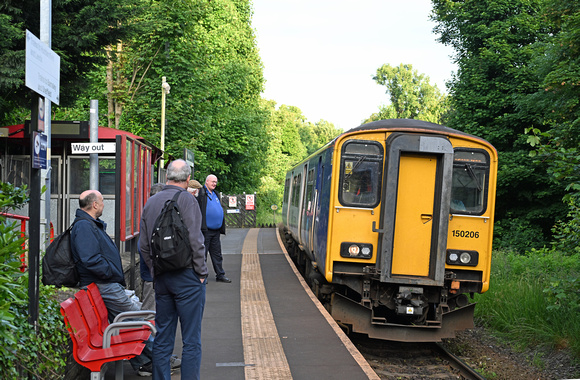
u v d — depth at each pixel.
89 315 4.96
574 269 13.62
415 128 8.80
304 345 6.99
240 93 39.19
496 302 11.62
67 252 5.11
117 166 8.18
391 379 7.69
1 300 3.55
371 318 8.91
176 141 22.22
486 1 27.33
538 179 24.89
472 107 27.58
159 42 22.02
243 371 5.95
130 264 8.96
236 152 36.16
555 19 19.00
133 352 4.80
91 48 11.94
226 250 17.44
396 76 80.19
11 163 11.85
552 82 17.61
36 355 4.07
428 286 8.95
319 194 10.52
